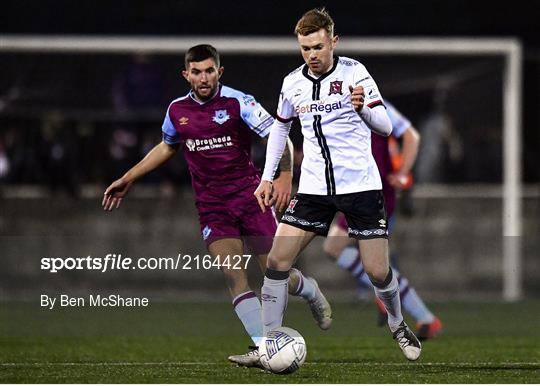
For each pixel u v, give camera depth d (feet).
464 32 191.72
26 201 175.52
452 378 80.07
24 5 188.34
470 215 177.78
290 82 81.66
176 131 90.84
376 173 81.92
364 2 192.03
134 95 178.29
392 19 191.31
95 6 189.37
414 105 180.86
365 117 77.71
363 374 83.10
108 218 174.19
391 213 111.04
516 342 114.93
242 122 89.71
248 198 90.33
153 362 94.48
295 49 176.76
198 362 94.32
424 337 109.81
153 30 188.96
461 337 120.57
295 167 152.76
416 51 177.47
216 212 90.68
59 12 188.85
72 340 116.57
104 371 86.02
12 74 178.81
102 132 178.91
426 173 179.73
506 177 174.70
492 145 180.86
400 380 78.84
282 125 83.46
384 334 122.21
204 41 177.27
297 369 80.94
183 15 189.88
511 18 192.65
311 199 81.92
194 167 90.84
